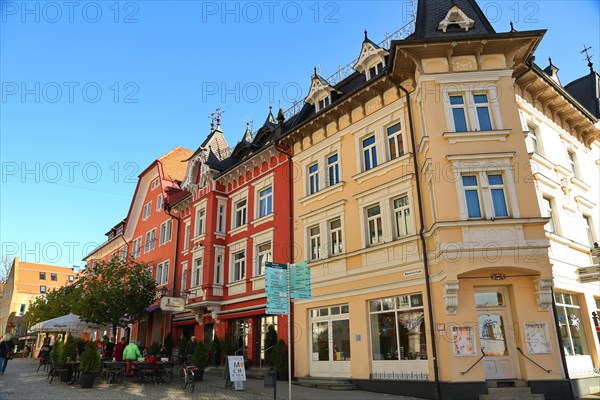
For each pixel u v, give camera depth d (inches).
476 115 549.3
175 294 1059.3
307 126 772.0
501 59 563.8
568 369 504.4
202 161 1036.5
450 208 508.7
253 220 872.3
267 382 593.3
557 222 597.0
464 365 474.0
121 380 631.8
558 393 453.7
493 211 508.1
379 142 659.4
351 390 583.2
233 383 606.5
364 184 666.2
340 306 659.4
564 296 565.0
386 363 573.3
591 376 525.3
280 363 678.5
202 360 673.6
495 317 500.4
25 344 2285.9
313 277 707.4
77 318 947.3
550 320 478.9
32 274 2824.8
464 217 502.9
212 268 915.4
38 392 536.4
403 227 601.9
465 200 512.7
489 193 515.5
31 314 1612.9
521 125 538.6
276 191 836.6
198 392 549.3
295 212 781.9
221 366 806.5
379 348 591.8
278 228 807.7
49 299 1417.3
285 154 829.8
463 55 567.8
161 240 1233.4
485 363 485.7
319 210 724.7
